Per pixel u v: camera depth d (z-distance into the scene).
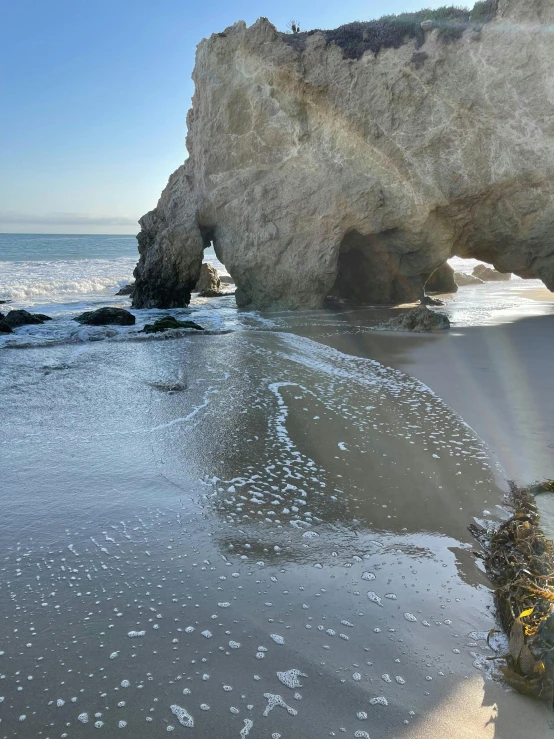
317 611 3.80
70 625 3.63
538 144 18.67
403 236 21.59
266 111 21.73
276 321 20.02
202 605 3.86
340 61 20.34
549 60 17.97
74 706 2.96
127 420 8.31
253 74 21.67
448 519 5.17
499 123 18.97
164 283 24.53
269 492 5.77
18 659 3.31
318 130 21.23
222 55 22.41
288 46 21.03
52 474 6.23
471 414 8.46
